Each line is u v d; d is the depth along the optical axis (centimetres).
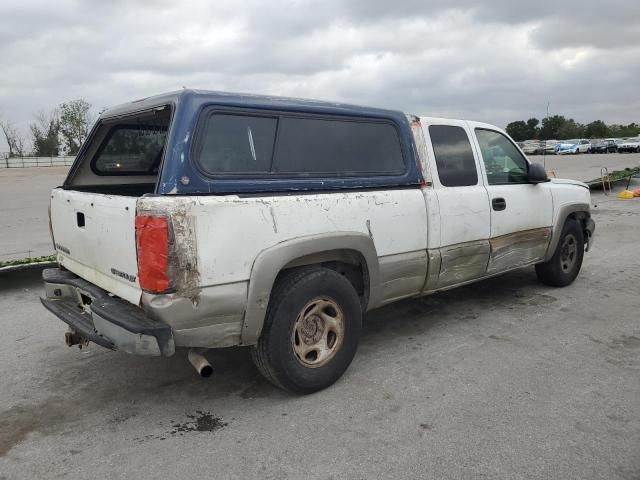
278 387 368
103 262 340
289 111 354
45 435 322
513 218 521
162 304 295
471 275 485
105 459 296
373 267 394
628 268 727
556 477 272
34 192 2080
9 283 688
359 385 381
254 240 323
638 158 4056
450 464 284
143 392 379
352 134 393
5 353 454
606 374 393
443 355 433
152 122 402
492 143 520
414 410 343
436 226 439
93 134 420
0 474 282
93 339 328
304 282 349
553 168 2886
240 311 321
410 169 427
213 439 314
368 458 291
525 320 516
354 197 379
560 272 614
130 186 441
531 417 331
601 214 1292
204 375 323
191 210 297
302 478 275
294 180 351
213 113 319
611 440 304
